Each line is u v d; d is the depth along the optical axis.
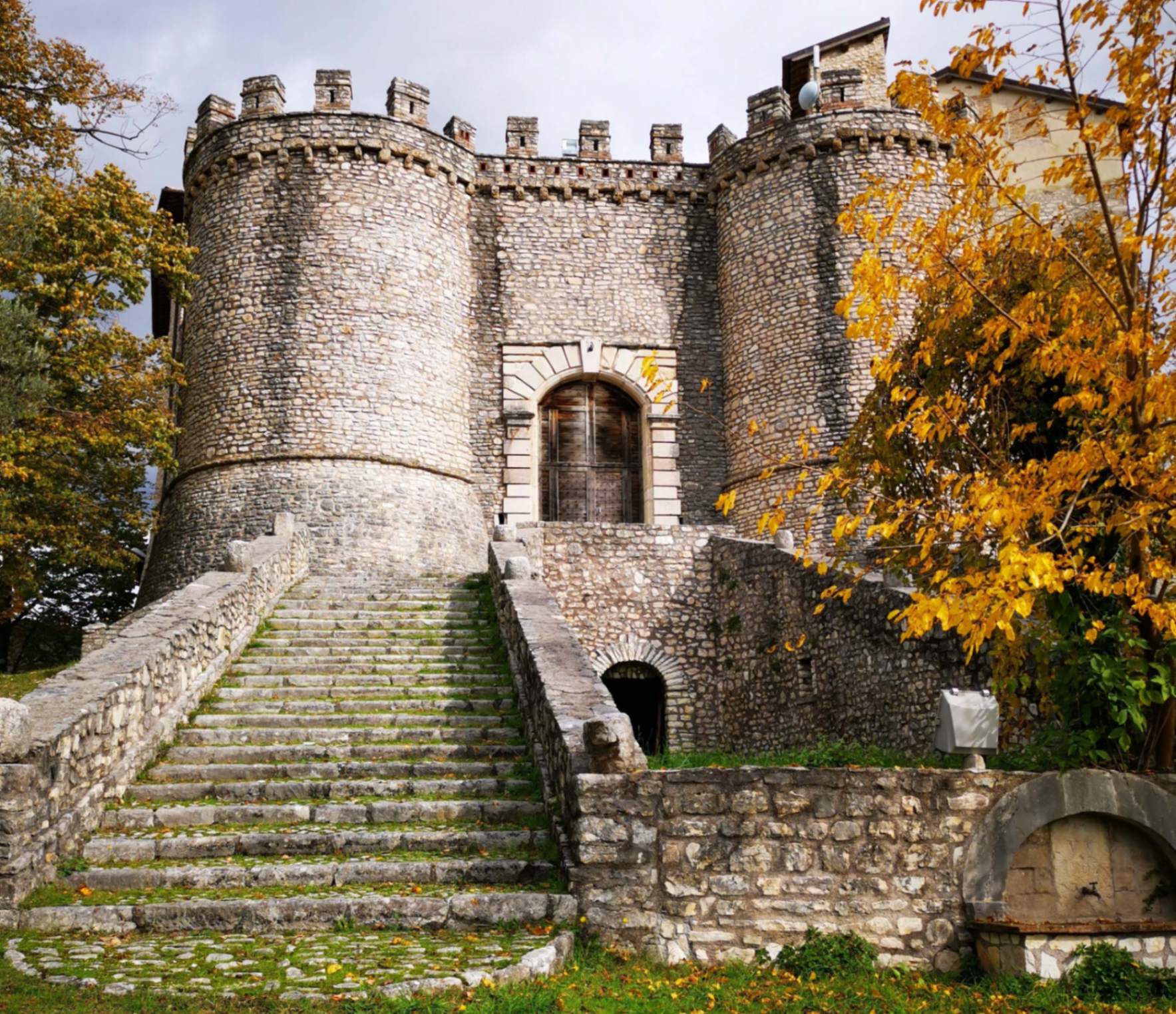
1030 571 7.29
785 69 27.34
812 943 7.13
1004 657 9.02
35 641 29.42
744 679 18.41
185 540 22.25
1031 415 10.19
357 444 22.09
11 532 19.61
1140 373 8.34
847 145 23.59
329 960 6.43
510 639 12.61
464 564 23.00
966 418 9.98
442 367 23.50
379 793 9.29
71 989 5.88
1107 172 23.72
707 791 7.42
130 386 20.91
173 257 22.02
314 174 23.09
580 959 6.83
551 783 8.94
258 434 22.12
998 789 7.66
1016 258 9.91
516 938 6.97
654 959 7.05
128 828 8.60
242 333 22.66
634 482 25.25
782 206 23.97
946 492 9.18
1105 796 7.71
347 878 7.76
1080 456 8.03
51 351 19.84
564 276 25.09
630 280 25.33
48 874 7.61
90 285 20.70
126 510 22.38
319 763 9.79
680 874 7.28
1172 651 8.20
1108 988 6.89
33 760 7.65
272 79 23.78
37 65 20.02
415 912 7.22
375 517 21.78
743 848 7.36
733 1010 6.22
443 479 23.09
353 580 16.77
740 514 23.61
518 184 25.19
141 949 6.64
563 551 19.56
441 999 5.80
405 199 23.52
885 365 9.02
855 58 27.02
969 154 8.92
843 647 15.04
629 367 24.91
